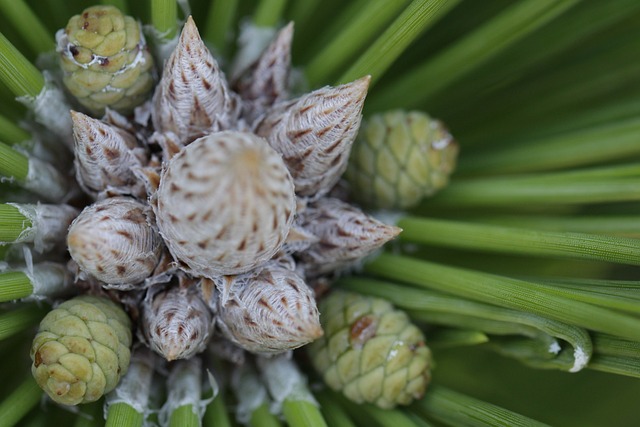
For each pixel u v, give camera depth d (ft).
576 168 0.63
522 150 0.61
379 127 0.59
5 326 0.53
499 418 0.55
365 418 0.60
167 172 0.51
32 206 0.55
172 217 0.50
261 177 0.48
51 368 0.52
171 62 0.54
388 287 0.58
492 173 0.62
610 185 0.58
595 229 0.59
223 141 0.49
